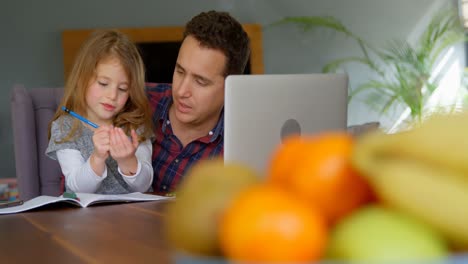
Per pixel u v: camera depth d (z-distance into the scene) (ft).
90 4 16.21
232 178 1.14
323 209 1.05
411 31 18.49
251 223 0.95
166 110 6.53
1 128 15.67
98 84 6.28
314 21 16.72
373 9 18.31
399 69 16.94
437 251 0.91
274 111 4.04
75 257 2.31
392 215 0.96
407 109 18.42
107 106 6.27
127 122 6.38
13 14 15.76
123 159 5.69
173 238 1.10
